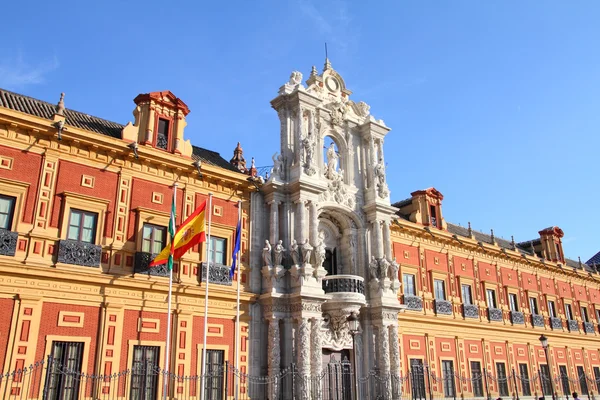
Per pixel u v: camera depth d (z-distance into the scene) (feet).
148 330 77.61
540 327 148.46
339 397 95.96
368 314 101.81
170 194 86.07
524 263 152.76
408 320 113.80
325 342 96.07
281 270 90.58
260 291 91.50
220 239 90.68
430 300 121.19
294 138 102.06
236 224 92.63
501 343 134.72
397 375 98.48
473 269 135.95
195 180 89.35
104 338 73.10
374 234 106.11
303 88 102.47
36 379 66.59
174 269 82.79
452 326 123.34
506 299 142.20
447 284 127.13
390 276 103.86
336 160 107.76
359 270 104.73
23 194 71.67
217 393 82.07
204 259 86.58
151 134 86.43
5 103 81.46
